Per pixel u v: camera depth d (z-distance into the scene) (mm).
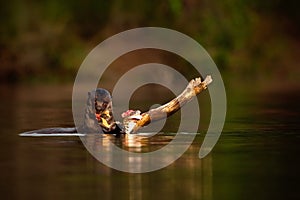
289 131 46281
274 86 95188
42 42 108438
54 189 29938
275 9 121938
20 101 74250
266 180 31344
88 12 111750
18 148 39844
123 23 110375
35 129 48156
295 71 112750
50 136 44094
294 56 117125
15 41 108188
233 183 30844
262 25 118688
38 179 31875
